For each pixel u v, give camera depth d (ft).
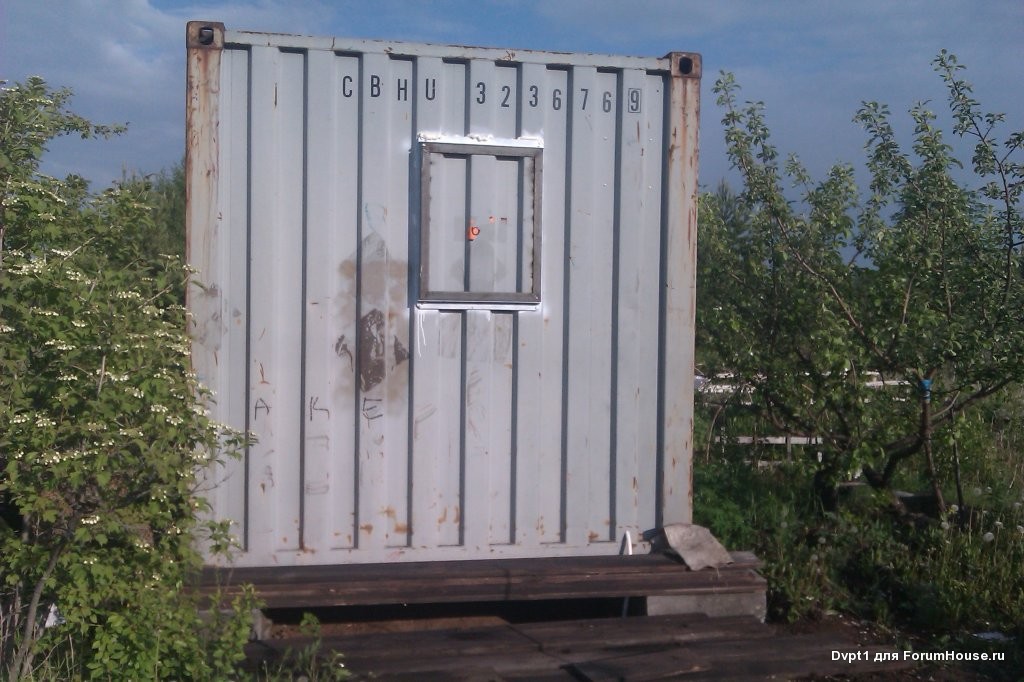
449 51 17.10
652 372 18.08
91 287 13.91
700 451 26.63
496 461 17.51
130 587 13.74
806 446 24.90
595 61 17.63
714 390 26.32
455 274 17.26
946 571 20.94
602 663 15.10
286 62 16.71
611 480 17.98
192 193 16.42
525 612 17.99
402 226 17.11
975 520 23.59
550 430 17.71
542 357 17.62
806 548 21.74
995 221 23.07
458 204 17.26
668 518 18.13
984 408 28.96
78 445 13.16
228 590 15.62
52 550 13.43
